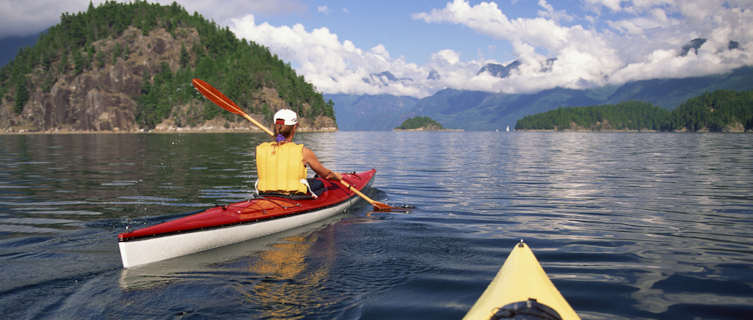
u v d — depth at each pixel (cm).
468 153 2353
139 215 588
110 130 15088
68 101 15500
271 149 527
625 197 791
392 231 518
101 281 336
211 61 16988
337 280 341
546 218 602
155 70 17375
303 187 527
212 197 753
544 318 229
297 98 16500
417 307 290
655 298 311
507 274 282
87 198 738
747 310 291
